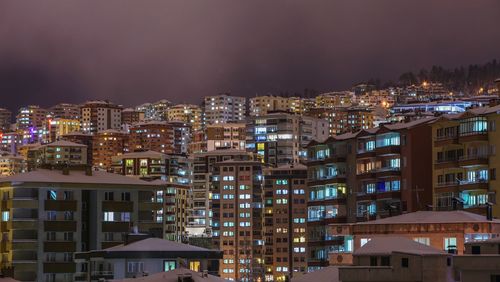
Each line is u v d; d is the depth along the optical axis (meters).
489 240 105.75
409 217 131.88
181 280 106.06
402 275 95.31
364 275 96.06
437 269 94.19
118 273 146.25
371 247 106.06
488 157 183.88
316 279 109.81
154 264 146.75
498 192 180.75
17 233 199.88
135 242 150.88
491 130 184.12
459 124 190.25
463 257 94.75
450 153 193.12
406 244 106.06
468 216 128.38
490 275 94.06
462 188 187.00
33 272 198.62
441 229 126.12
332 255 132.75
